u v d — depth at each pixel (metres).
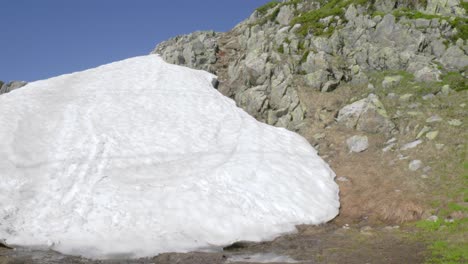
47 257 15.34
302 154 25.98
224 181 21.94
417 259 14.09
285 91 32.16
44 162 22.83
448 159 22.45
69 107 29.91
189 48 43.66
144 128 27.86
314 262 14.66
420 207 19.22
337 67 33.41
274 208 20.22
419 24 34.19
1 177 20.80
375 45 34.38
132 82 35.69
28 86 35.44
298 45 37.09
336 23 38.69
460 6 35.91
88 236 17.20
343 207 21.23
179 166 23.66
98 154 24.08
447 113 26.09
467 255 13.84
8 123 26.39
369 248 15.80
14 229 17.36
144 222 18.42
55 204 19.42
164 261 15.18
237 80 37.09
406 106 28.00
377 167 23.97
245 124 29.31
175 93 33.62
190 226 18.36
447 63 31.22
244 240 17.55
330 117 29.73
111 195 20.20
